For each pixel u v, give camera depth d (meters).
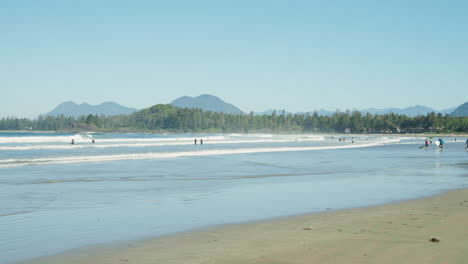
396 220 10.84
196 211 12.66
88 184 19.44
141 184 19.66
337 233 9.30
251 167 29.33
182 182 20.56
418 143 96.31
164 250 8.07
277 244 8.33
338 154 47.12
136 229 10.09
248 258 7.34
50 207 13.36
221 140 104.88
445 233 9.15
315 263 6.94
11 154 41.41
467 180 21.38
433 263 6.80
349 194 16.38
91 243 8.72
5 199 14.91
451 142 108.94
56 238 9.19
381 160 37.28
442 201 14.30
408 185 19.30
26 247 8.41
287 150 55.47
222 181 21.06
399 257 7.19
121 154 42.16
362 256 7.30
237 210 12.83
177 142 86.19
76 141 83.44
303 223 10.66
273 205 13.77
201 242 8.69
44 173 23.97
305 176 23.66
